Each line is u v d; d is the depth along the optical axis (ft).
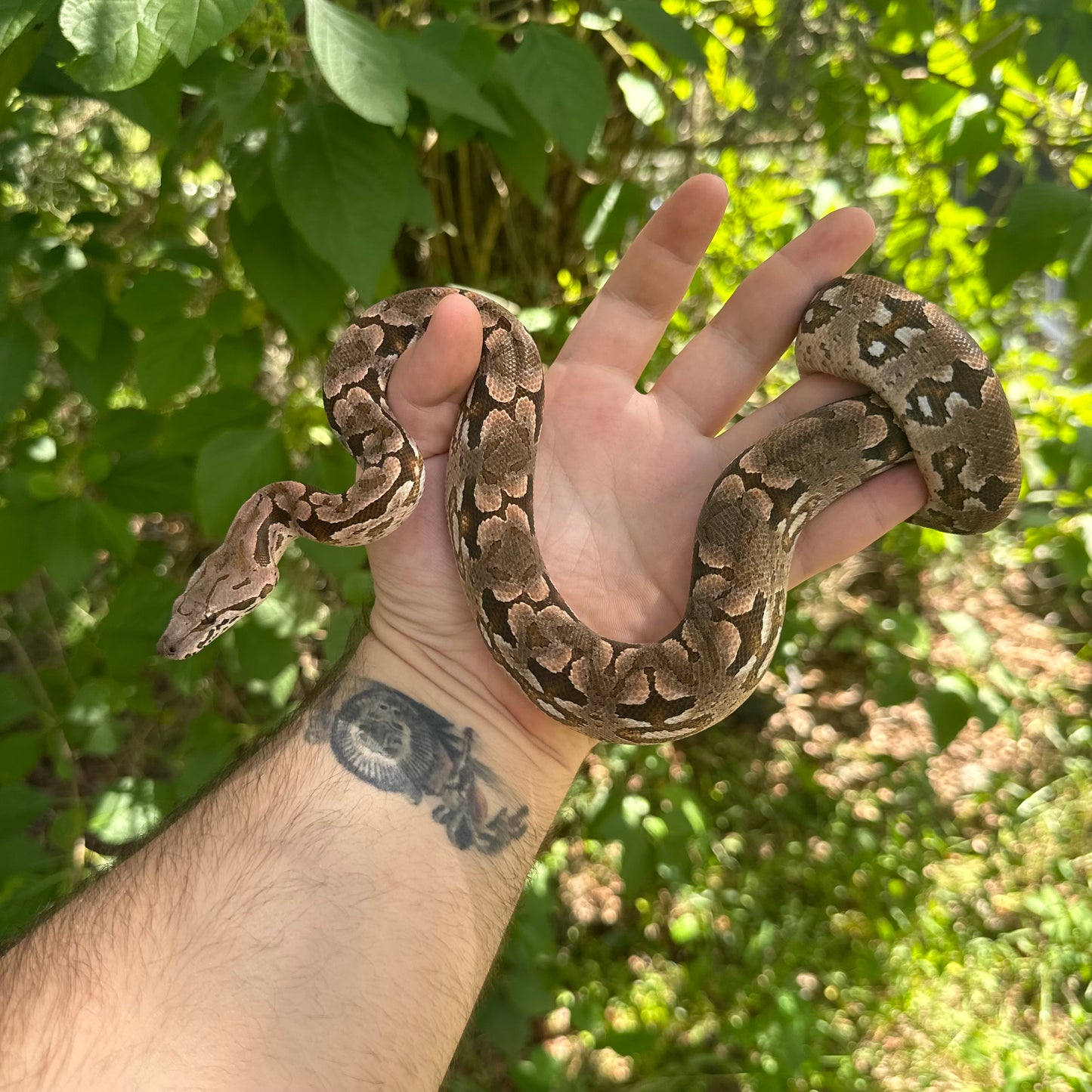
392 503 1.09
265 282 1.12
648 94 1.37
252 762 0.97
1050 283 2.06
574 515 1.13
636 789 1.79
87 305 1.19
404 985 0.85
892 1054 1.65
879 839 1.94
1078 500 1.57
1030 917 1.84
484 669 1.05
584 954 1.74
